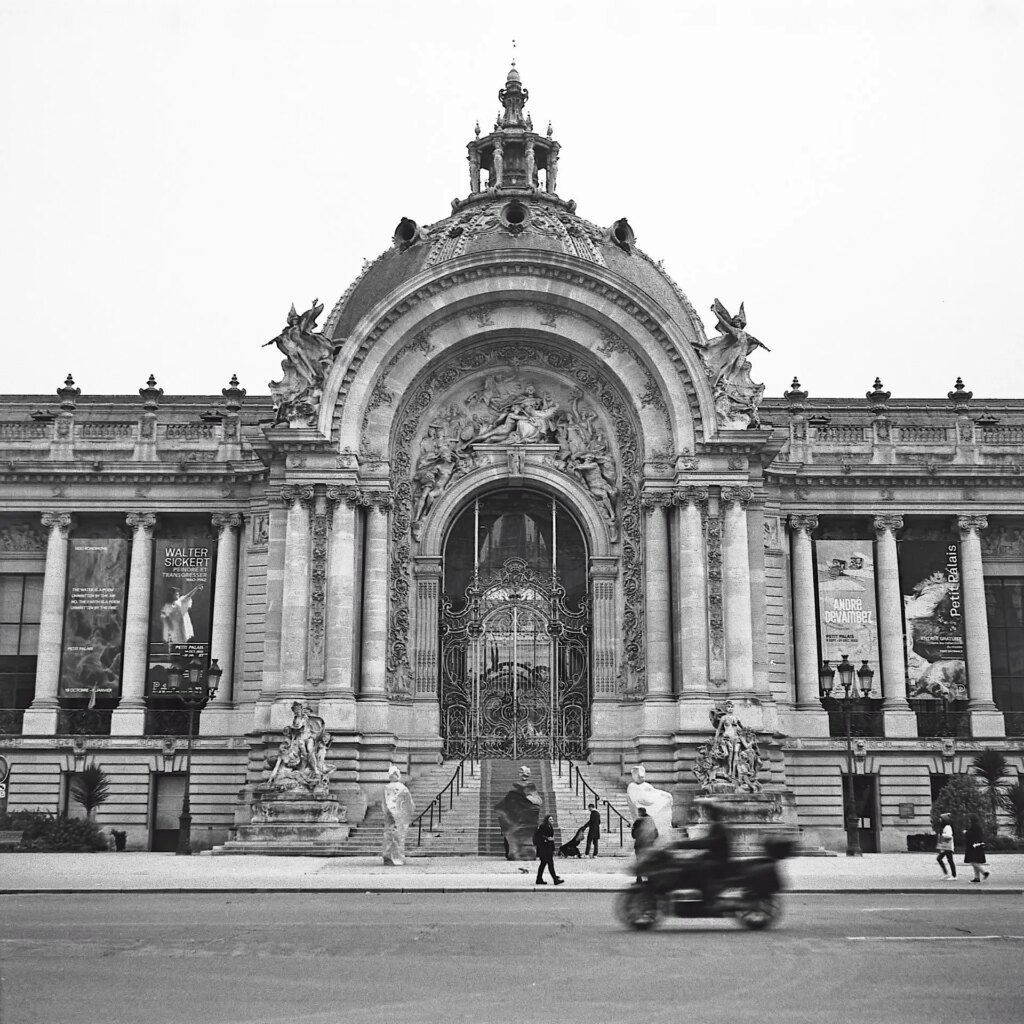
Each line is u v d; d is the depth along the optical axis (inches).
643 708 2087.8
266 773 1989.4
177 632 2242.9
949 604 2283.5
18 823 2089.1
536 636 2240.4
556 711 2207.2
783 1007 604.7
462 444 2251.5
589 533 2223.2
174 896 1186.0
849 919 968.9
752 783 1939.0
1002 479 2325.3
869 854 2028.8
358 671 2079.2
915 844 2175.2
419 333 2180.1
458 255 2143.2
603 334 2192.4
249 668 2212.1
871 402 2637.8
